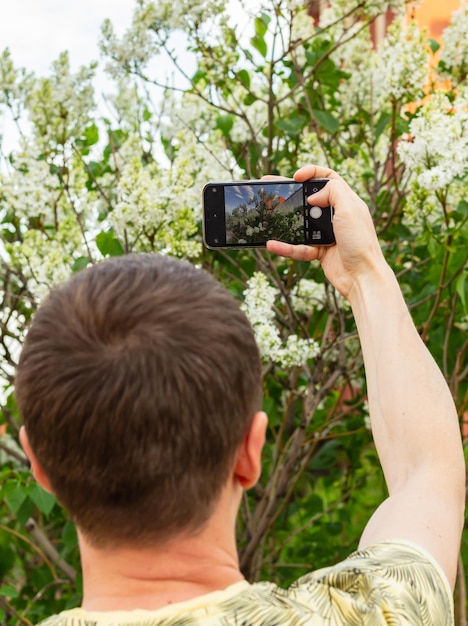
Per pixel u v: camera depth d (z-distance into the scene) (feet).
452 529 2.83
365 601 2.39
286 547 12.47
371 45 11.72
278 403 11.60
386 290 3.48
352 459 11.84
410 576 2.53
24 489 9.01
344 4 11.47
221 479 2.35
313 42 11.62
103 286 2.37
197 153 10.37
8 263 10.78
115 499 2.26
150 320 2.30
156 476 2.24
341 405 11.80
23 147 10.65
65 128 10.93
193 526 2.31
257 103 11.70
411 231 11.59
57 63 10.98
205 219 5.18
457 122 8.23
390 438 3.09
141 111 12.45
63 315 2.35
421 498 2.88
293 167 11.07
